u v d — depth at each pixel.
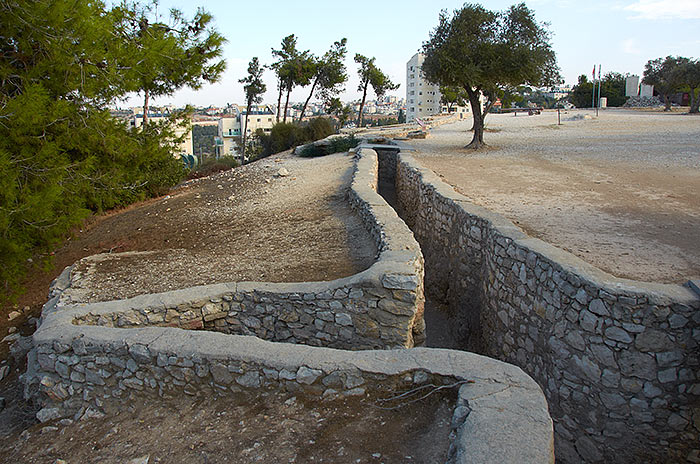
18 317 7.84
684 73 35.88
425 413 3.52
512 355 6.61
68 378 4.75
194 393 4.26
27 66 7.50
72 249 10.29
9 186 6.23
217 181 15.80
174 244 9.23
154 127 9.88
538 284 5.91
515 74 16.42
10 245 6.43
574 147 18.02
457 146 19.95
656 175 11.85
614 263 6.05
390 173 17.64
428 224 10.57
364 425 3.54
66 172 7.60
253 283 5.93
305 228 8.92
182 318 5.67
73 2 7.22
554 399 5.62
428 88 75.62
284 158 20.06
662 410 4.86
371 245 7.48
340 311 5.48
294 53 36.72
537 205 9.25
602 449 5.17
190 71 9.59
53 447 4.18
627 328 4.78
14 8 6.84
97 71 7.62
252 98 37.81
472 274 8.10
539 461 2.66
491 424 2.97
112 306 5.62
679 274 5.65
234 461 3.43
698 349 4.72
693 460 4.86
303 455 3.36
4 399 5.52
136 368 4.41
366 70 43.31
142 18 9.13
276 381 3.96
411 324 5.50
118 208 13.62
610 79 58.84
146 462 3.63
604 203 9.23
